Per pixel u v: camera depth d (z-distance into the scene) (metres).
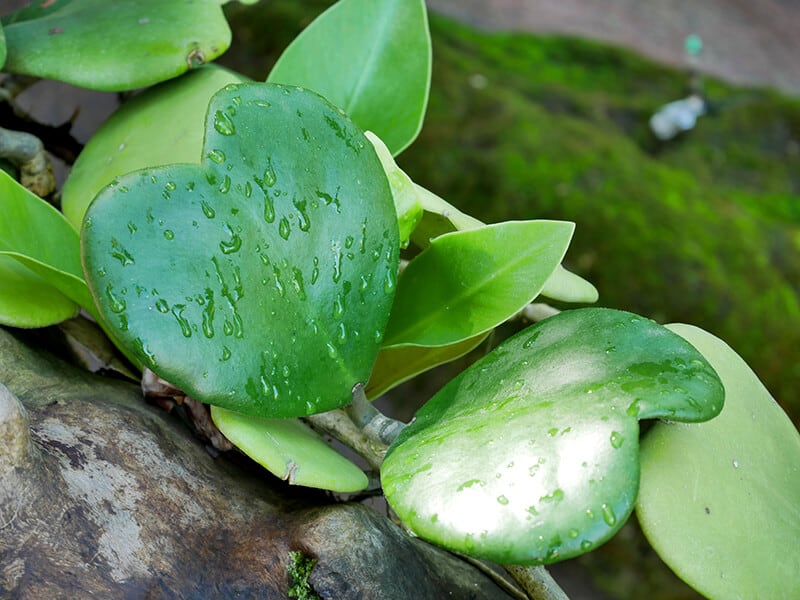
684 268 1.26
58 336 0.59
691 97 1.78
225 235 0.47
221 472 0.53
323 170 0.48
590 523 0.43
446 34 1.74
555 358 0.48
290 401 0.48
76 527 0.48
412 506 0.45
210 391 0.46
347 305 0.49
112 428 0.51
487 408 0.47
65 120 0.75
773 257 1.35
